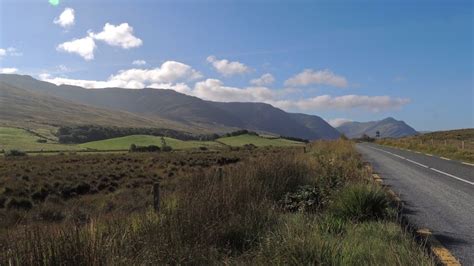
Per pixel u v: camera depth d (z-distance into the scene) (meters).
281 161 12.06
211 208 7.01
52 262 4.83
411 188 13.54
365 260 5.34
